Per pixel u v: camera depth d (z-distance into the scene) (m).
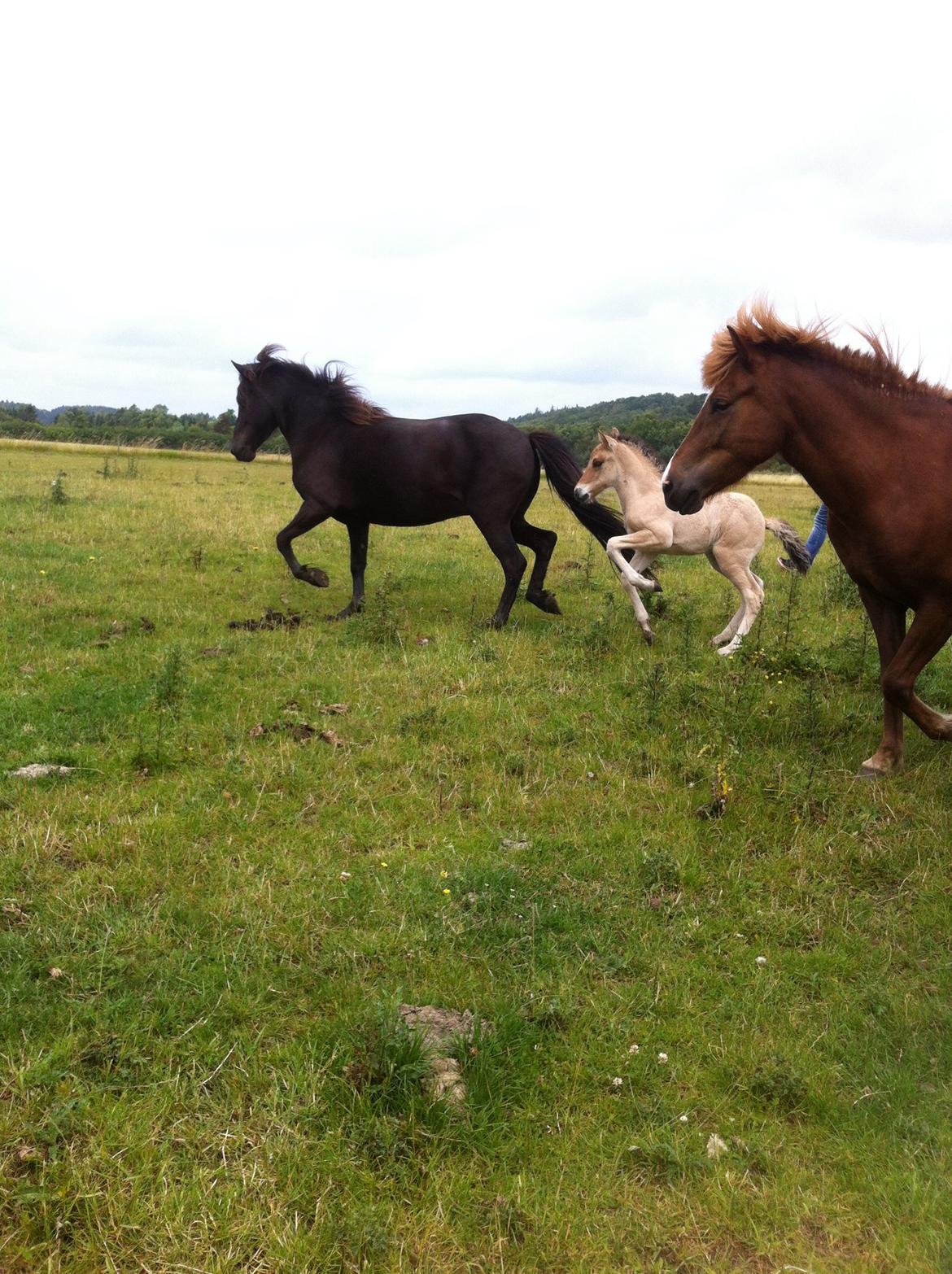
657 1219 2.53
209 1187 2.49
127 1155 2.58
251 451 8.73
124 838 4.27
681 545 7.95
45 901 3.77
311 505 8.63
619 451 8.07
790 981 3.58
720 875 4.31
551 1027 3.26
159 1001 3.22
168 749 5.22
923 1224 2.51
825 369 4.80
